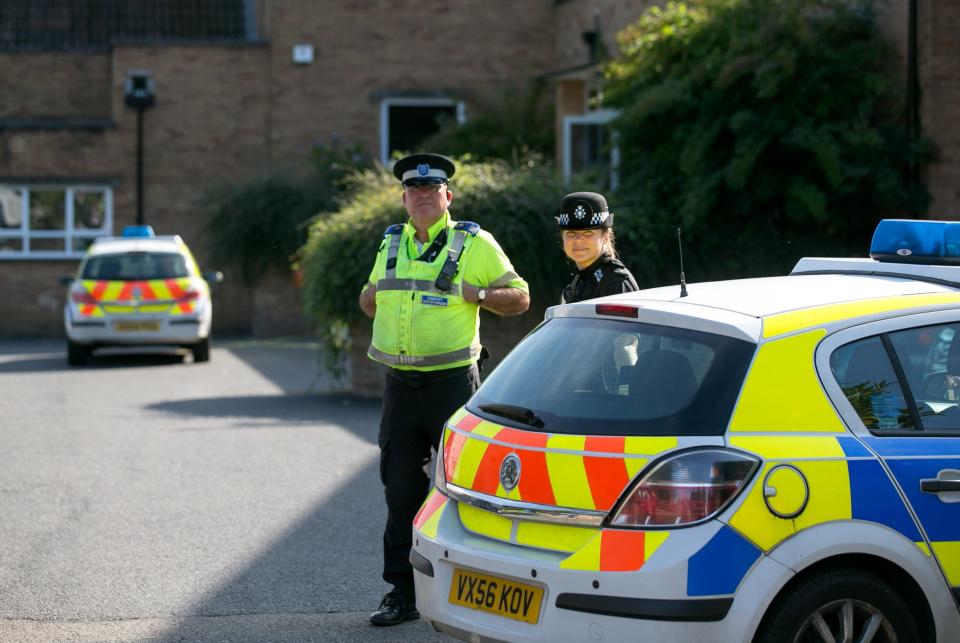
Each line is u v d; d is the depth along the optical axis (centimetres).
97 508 2358
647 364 1250
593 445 1206
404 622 1675
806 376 1221
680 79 4288
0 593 1800
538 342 1390
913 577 1212
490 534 1277
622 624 1145
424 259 1662
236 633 1623
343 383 4531
